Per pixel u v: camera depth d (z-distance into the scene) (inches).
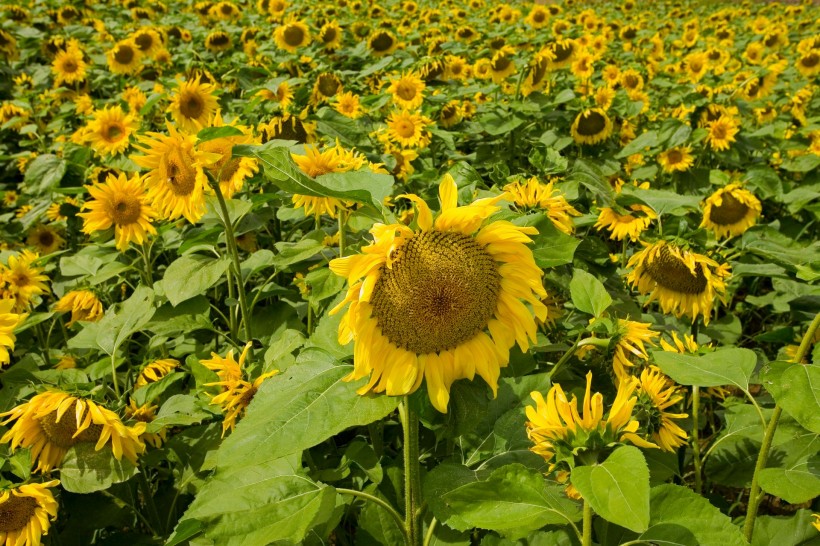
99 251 57.5
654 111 104.0
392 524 33.9
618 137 89.7
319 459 39.9
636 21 204.5
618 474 20.1
